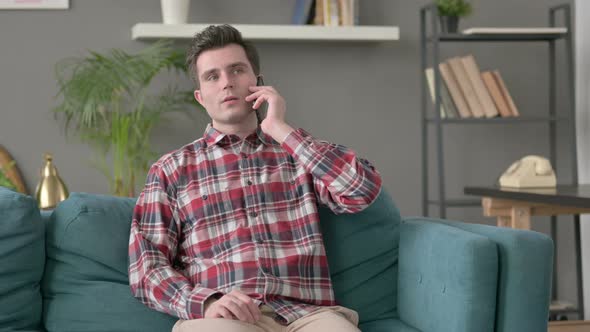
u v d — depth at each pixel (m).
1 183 3.52
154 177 1.91
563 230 4.02
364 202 1.87
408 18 3.91
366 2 3.88
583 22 3.94
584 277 3.96
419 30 3.93
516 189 3.09
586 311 3.93
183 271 1.88
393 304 2.03
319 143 1.92
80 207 1.92
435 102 3.54
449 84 3.60
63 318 1.85
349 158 1.90
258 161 1.94
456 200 3.62
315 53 3.85
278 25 3.68
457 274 1.70
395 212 2.09
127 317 1.86
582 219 3.97
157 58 3.32
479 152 4.01
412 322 1.90
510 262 1.70
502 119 3.56
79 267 1.89
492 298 1.69
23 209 1.85
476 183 4.01
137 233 1.85
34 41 3.59
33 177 3.60
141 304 1.87
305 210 1.91
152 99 3.68
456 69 3.60
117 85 3.33
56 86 3.61
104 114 3.59
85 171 3.64
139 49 3.67
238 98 1.93
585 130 3.96
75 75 3.53
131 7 3.65
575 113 4.01
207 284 1.82
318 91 3.85
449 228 1.84
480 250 1.68
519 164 3.26
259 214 1.88
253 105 1.95
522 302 1.69
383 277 2.03
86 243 1.89
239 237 1.85
